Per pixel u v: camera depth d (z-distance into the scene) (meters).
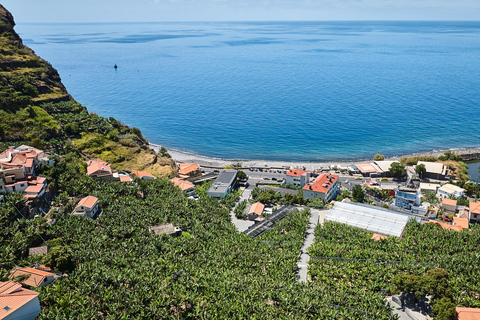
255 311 103.75
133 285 107.81
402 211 193.38
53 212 142.00
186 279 112.94
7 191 146.25
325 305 107.19
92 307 97.31
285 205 191.62
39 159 175.62
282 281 118.12
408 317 106.38
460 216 183.25
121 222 147.75
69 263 114.25
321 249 138.88
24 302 87.75
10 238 122.00
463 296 110.88
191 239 143.25
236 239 147.00
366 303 107.69
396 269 124.44
